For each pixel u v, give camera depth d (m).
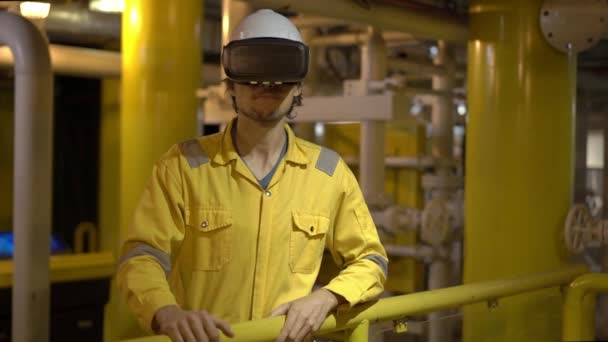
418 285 5.71
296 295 1.98
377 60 5.33
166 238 1.87
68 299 4.95
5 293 4.59
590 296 3.42
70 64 5.65
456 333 3.03
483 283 2.41
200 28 4.32
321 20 5.33
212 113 5.27
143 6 4.20
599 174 9.09
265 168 1.99
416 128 5.88
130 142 4.26
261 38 1.87
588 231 3.80
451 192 5.76
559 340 2.84
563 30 3.66
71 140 8.36
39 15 4.02
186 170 1.94
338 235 2.05
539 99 3.76
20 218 3.61
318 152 2.05
